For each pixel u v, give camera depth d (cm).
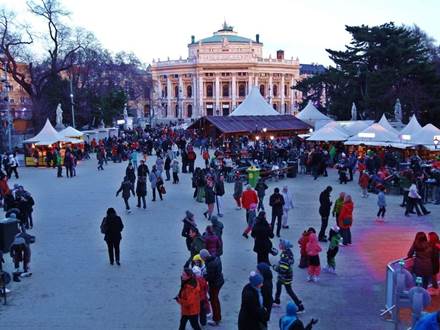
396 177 2733
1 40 5369
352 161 3244
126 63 8050
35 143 4150
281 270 1150
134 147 4919
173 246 1709
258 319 873
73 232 1914
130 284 1346
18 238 1392
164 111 15738
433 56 8088
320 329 1060
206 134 5728
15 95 9262
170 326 1085
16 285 1344
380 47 5862
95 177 3456
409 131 3741
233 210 2302
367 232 1895
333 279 1377
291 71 15612
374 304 1199
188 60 15388
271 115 6006
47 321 1112
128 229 1953
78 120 6850
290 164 3384
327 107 7131
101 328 1075
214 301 1090
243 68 14938
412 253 1217
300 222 2064
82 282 1364
